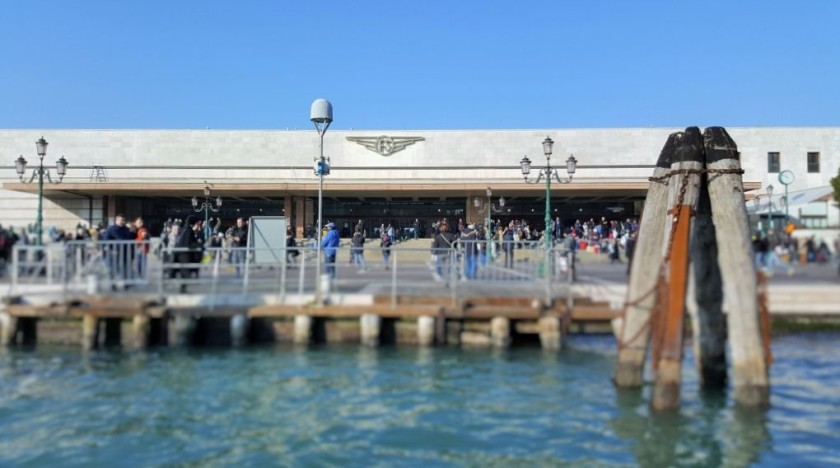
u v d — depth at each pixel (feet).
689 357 43.45
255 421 31.58
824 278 45.06
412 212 180.86
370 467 25.85
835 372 38.52
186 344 48.29
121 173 161.27
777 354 42.55
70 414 32.63
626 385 35.96
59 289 50.11
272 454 27.30
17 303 49.14
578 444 28.19
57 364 43.39
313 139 168.96
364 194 161.68
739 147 164.55
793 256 45.75
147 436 29.48
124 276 51.21
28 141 161.79
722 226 33.42
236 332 48.08
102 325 49.21
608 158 167.53
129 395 36.01
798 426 29.89
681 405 32.73
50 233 73.20
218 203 154.51
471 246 56.44
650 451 27.30
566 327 47.34
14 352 47.09
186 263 53.67
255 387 37.55
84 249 50.75
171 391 36.78
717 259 35.86
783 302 44.91
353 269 71.77
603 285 52.19
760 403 31.60
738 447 27.58
